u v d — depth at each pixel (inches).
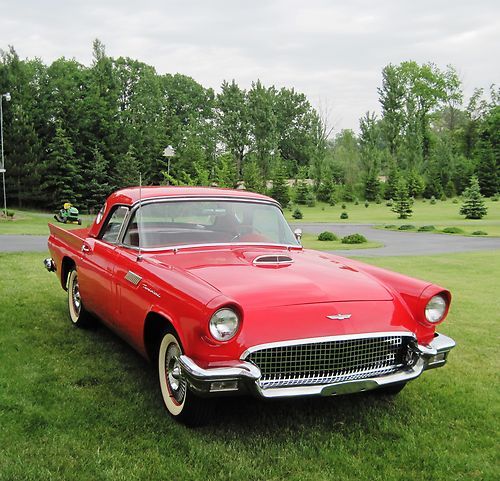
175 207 179.6
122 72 2898.6
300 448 133.2
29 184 1968.5
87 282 202.2
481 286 426.9
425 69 3649.1
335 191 2741.1
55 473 116.1
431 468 127.0
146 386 167.9
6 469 116.1
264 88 2992.1
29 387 163.0
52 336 216.4
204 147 2974.9
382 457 131.3
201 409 135.9
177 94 3447.3
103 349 202.5
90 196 2053.4
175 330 133.6
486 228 1355.8
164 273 146.7
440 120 4005.9
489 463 130.6
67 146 2010.3
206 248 175.9
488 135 3476.9
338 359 134.1
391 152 3366.1
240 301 130.3
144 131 2447.1
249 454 128.8
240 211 190.9
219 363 124.5
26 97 2111.2
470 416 157.8
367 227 1382.9
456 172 3006.9
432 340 151.9
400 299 150.8
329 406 160.1
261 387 126.4
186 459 125.3
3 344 203.6
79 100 2226.9
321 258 181.0
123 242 180.4
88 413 147.0
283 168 2442.2
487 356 221.0
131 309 160.6
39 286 315.0
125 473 117.8
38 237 743.7
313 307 134.0
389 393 169.6
